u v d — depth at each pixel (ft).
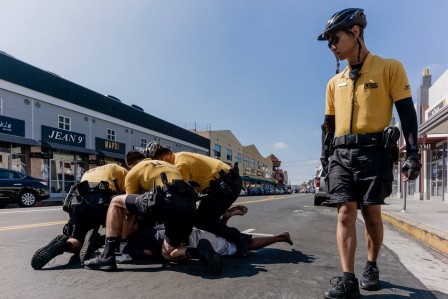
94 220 10.55
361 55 7.43
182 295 7.47
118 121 81.66
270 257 11.35
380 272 9.65
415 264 10.76
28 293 7.54
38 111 59.00
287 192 262.06
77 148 65.98
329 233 17.44
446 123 34.91
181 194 9.37
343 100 7.63
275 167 345.72
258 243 11.30
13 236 15.42
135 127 88.89
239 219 24.84
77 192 10.57
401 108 7.02
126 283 8.32
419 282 8.66
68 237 10.34
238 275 9.08
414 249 13.41
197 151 129.49
